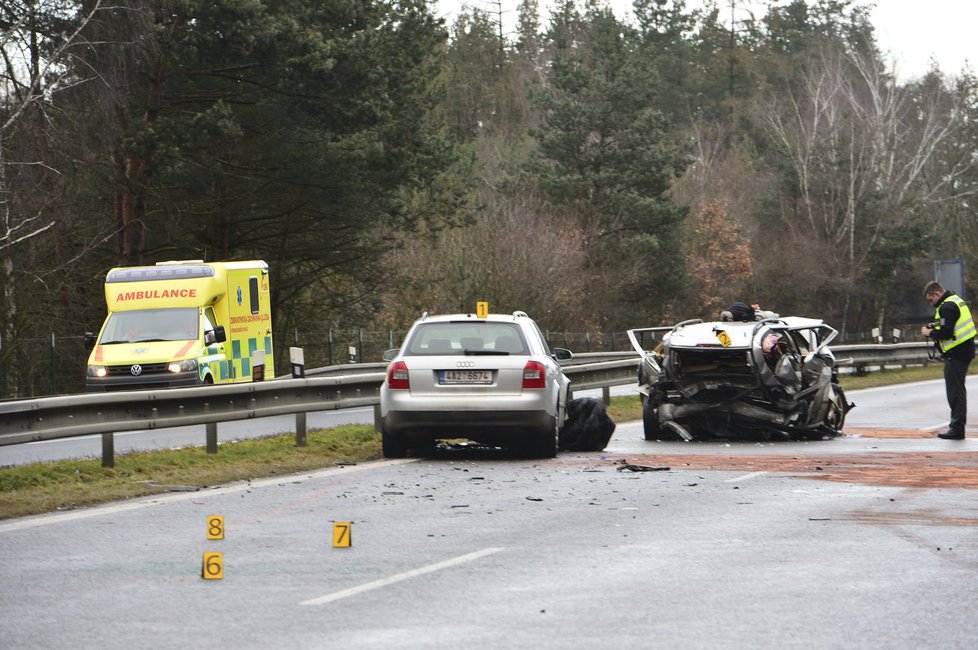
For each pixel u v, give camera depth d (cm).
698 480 3269
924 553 2203
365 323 11194
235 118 8538
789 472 3441
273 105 8694
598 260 16288
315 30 8619
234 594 1903
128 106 8425
